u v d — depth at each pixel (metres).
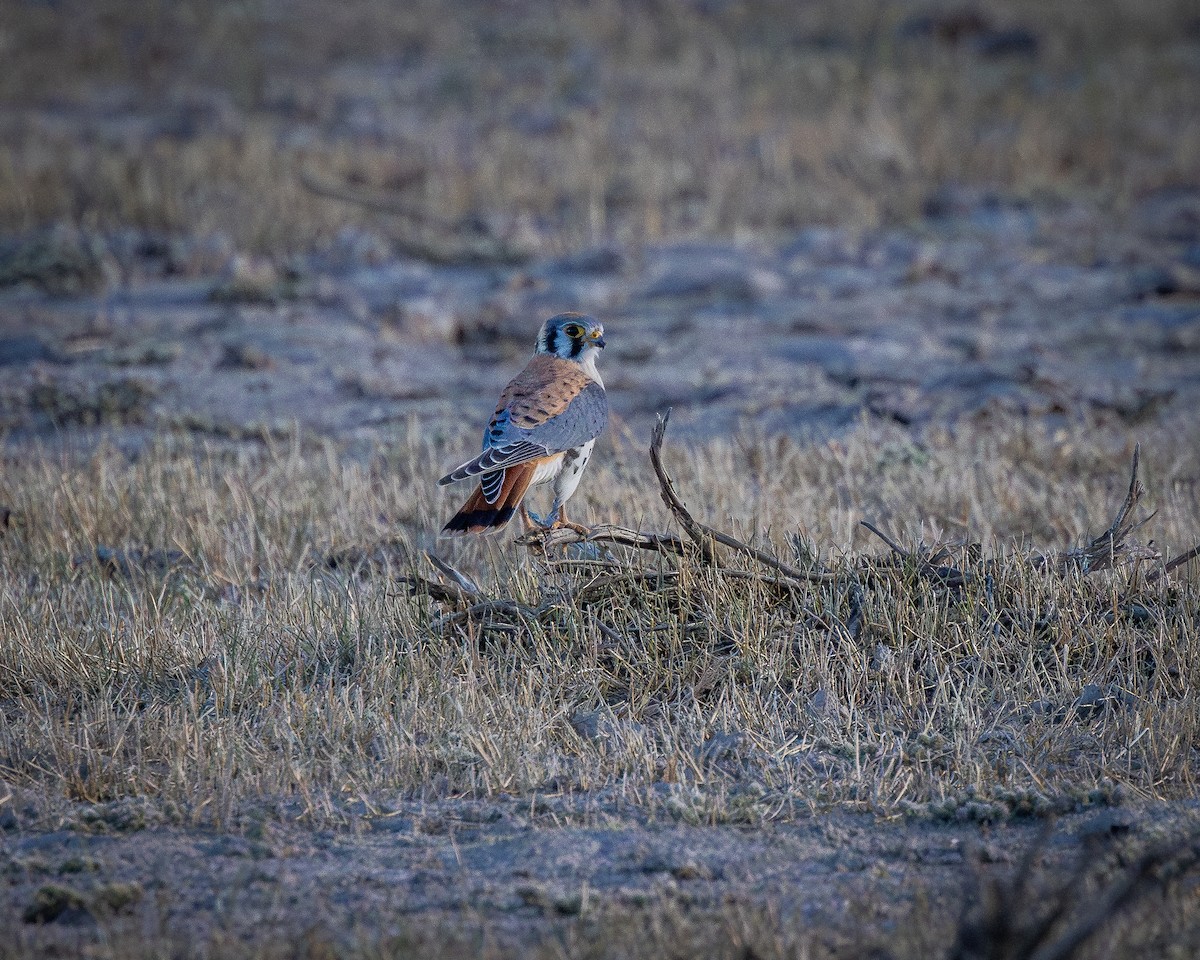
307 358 17.83
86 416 15.59
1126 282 20.89
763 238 23.20
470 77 33.06
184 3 37.75
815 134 27.05
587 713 8.79
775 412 15.77
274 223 22.94
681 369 17.45
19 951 6.43
